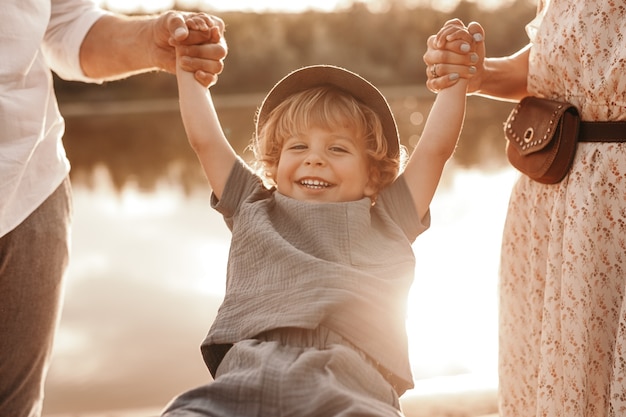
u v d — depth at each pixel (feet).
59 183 6.88
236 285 6.14
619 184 6.23
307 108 6.56
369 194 6.68
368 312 5.82
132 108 82.74
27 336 6.83
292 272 5.92
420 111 62.54
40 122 6.52
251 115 65.41
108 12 7.70
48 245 6.82
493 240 21.97
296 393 5.40
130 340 16.11
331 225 6.16
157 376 14.08
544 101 6.80
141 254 23.50
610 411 6.12
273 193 6.70
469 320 15.55
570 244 6.40
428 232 22.94
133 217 29.01
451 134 6.73
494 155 40.19
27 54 6.38
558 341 6.61
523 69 7.27
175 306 18.45
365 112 6.67
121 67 7.46
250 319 5.88
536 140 6.63
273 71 87.61
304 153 6.51
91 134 59.62
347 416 5.23
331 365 5.53
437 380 11.10
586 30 6.24
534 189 6.98
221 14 86.12
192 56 6.88
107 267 22.15
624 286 6.21
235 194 6.71
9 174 6.35
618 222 6.25
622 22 6.10
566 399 6.46
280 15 87.35
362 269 6.03
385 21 88.58
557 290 6.63
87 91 85.20
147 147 50.70
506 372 7.33
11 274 6.63
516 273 7.22
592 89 6.25
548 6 6.72
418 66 88.89
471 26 6.84
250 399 5.45
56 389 13.47
